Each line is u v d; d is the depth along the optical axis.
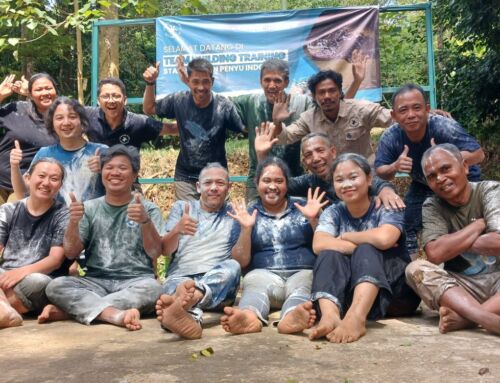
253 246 4.18
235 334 3.36
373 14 6.24
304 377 2.54
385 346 3.04
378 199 3.89
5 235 4.19
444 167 3.56
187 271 4.10
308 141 4.49
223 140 5.43
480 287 3.63
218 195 4.25
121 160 4.08
